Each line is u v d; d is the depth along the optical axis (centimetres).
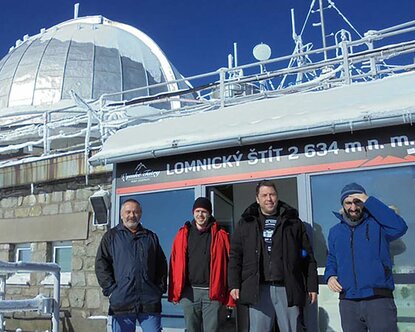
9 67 1884
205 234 473
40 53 1866
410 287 454
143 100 796
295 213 446
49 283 761
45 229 775
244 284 430
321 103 514
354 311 381
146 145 594
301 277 431
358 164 489
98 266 439
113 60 1858
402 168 471
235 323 612
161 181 596
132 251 436
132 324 433
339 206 494
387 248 384
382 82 497
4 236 818
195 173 575
